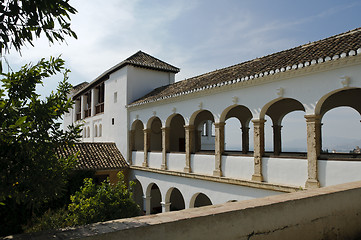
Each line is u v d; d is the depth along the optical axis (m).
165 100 14.28
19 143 4.10
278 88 9.14
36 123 4.38
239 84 10.37
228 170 11.00
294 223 3.65
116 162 17.19
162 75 20.09
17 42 3.17
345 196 4.37
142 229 2.53
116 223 2.66
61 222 7.98
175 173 13.44
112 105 20.00
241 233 3.15
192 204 12.73
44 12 3.28
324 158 8.00
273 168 9.36
